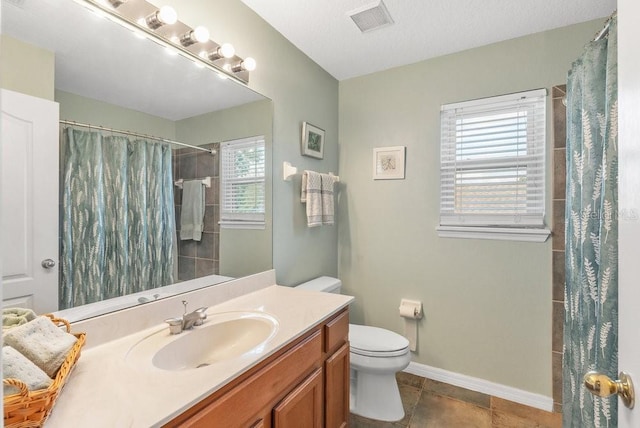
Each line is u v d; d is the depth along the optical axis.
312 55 2.14
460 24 1.79
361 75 2.44
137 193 1.24
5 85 0.89
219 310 1.38
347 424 1.52
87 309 1.06
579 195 1.35
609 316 1.00
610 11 1.66
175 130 1.37
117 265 1.16
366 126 2.43
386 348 1.73
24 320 0.83
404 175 2.28
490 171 2.02
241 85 1.63
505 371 1.98
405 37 1.92
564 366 1.55
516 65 1.93
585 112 1.24
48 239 0.98
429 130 2.19
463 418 1.79
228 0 1.55
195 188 1.45
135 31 1.19
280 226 1.91
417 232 2.24
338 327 1.44
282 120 1.91
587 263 1.23
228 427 0.85
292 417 1.10
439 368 2.17
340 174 2.53
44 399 0.64
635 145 0.56
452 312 2.13
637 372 0.55
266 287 1.77
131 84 1.21
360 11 1.68
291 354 1.11
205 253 1.49
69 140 1.04
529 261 1.90
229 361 0.93
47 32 0.98
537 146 1.89
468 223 2.09
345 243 2.52
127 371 0.87
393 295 2.34
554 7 1.64
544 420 1.76
